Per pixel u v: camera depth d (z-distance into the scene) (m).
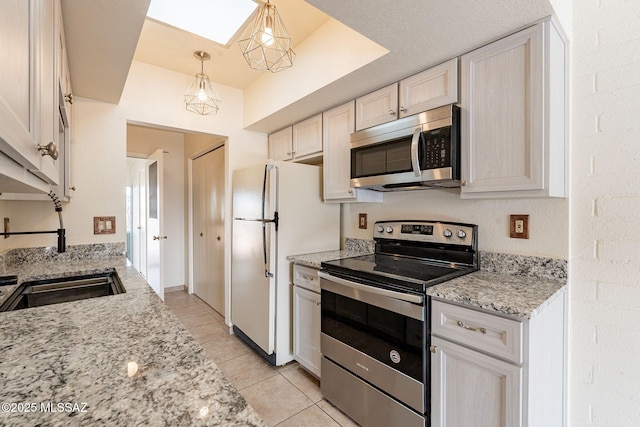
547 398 1.25
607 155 1.36
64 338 0.82
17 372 0.64
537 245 1.55
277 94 2.48
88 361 0.69
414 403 1.40
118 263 2.00
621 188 1.33
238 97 3.04
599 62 1.38
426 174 1.63
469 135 1.53
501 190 1.41
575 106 1.44
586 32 1.42
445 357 1.30
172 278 4.41
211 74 2.71
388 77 1.86
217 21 1.79
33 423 0.48
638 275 1.29
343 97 2.18
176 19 1.76
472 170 1.51
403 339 1.45
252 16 1.75
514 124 1.37
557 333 1.35
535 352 1.13
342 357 1.81
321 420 1.77
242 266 2.74
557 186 1.34
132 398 0.55
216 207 3.54
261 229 2.42
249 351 2.62
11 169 0.62
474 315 1.21
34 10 0.69
